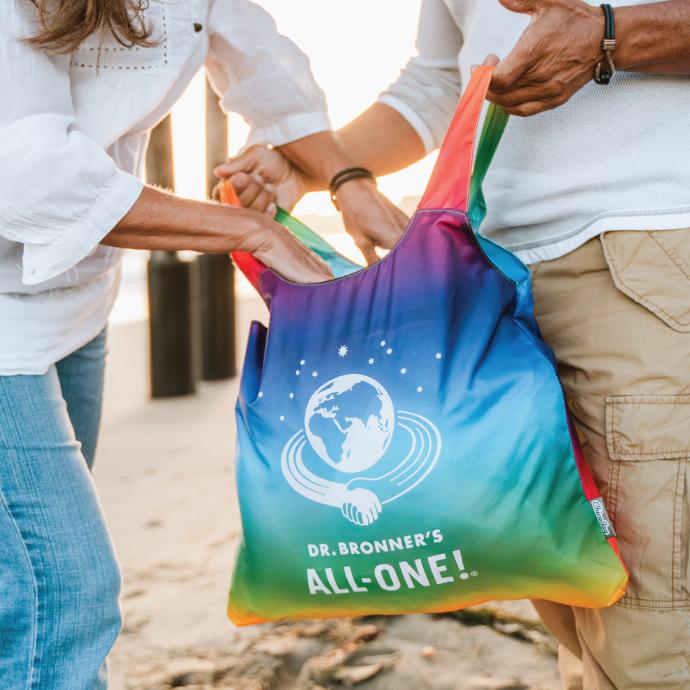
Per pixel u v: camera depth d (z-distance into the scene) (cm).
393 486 138
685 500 148
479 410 138
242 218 147
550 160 154
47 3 128
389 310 145
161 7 143
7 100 128
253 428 148
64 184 128
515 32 158
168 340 568
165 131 548
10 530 138
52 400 145
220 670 233
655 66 143
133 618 263
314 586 145
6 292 141
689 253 148
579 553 137
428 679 221
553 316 159
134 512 353
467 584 140
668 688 150
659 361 149
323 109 182
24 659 138
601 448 155
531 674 222
